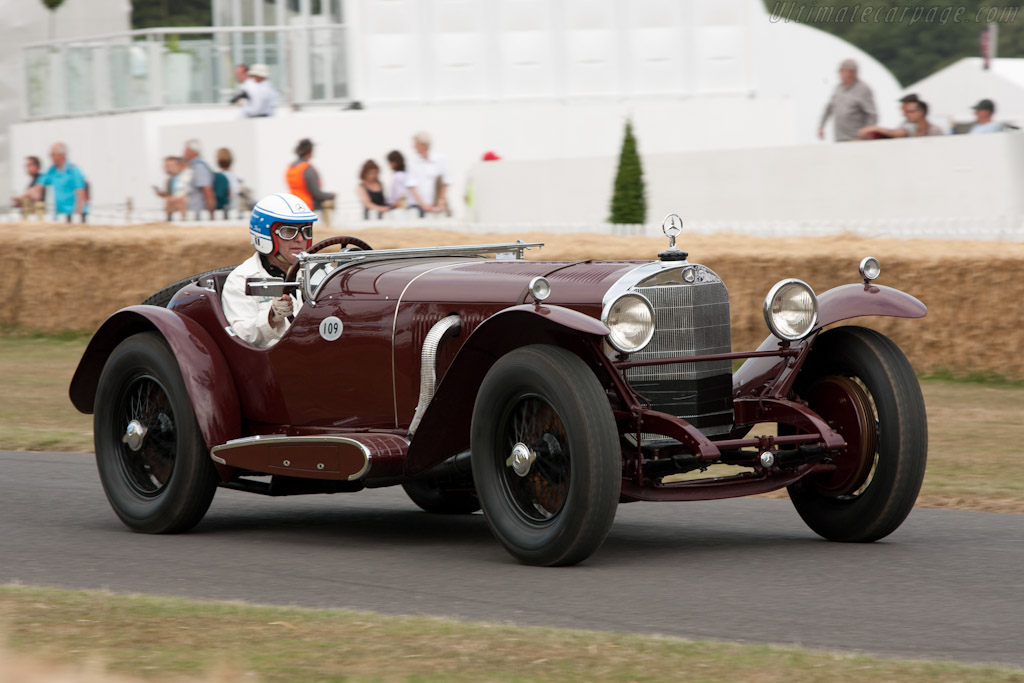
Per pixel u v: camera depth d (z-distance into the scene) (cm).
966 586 1570
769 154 5184
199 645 1212
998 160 4647
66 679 1067
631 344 1684
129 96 6756
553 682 1100
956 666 1154
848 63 5541
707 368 1812
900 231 4734
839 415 1858
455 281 1845
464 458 1852
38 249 5038
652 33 6688
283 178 6125
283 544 1917
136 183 6675
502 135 6525
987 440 2905
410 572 1686
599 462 1606
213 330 2062
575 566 1697
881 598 1508
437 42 6600
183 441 1973
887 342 1844
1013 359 3784
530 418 1700
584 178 5612
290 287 2038
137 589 1600
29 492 2362
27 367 4353
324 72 6738
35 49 7181
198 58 6706
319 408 1956
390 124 6347
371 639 1237
